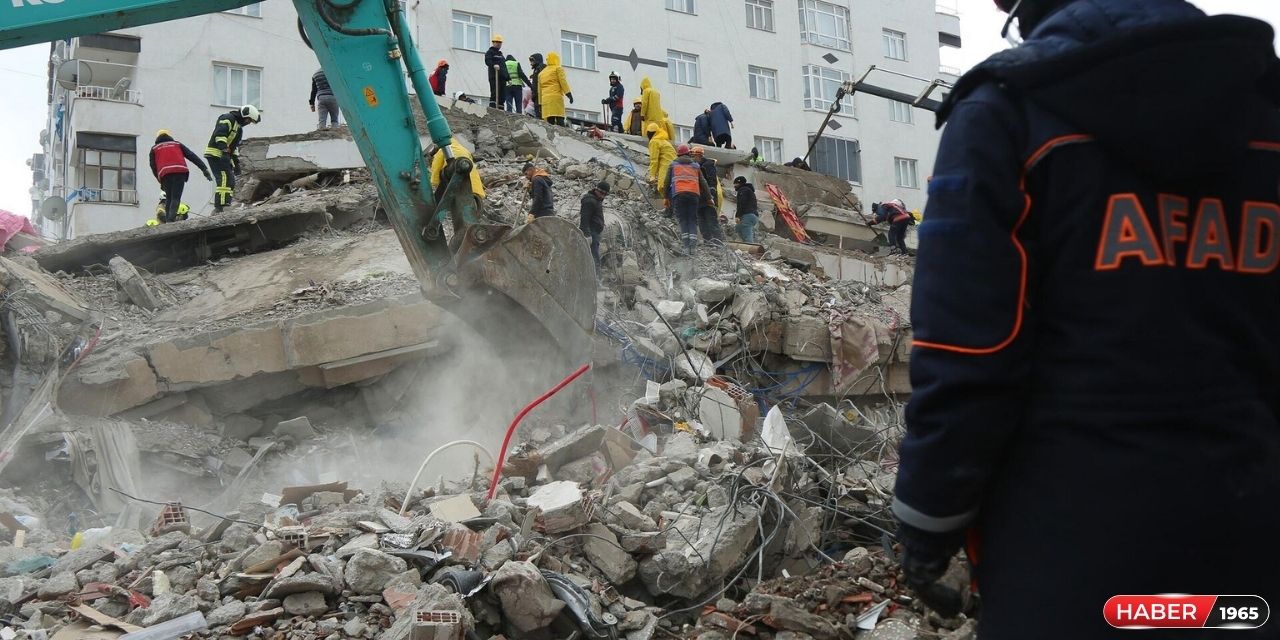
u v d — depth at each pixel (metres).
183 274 11.07
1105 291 1.46
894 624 3.98
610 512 4.96
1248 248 1.51
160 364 8.09
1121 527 1.41
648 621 4.11
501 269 6.76
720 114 21.14
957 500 1.54
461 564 4.15
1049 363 1.53
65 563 4.47
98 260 11.12
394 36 6.34
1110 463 1.43
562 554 4.58
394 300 8.70
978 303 1.49
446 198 6.45
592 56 31.91
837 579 4.50
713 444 6.71
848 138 36.72
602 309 10.35
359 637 3.64
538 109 20.28
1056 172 1.51
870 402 11.16
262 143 15.04
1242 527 1.39
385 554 4.03
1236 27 1.43
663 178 15.98
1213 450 1.41
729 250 13.97
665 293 11.61
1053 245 1.52
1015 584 1.50
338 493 5.62
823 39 36.81
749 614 4.20
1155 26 1.42
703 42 34.16
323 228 12.59
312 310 8.86
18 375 7.79
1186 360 1.43
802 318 10.97
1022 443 1.55
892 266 17.91
